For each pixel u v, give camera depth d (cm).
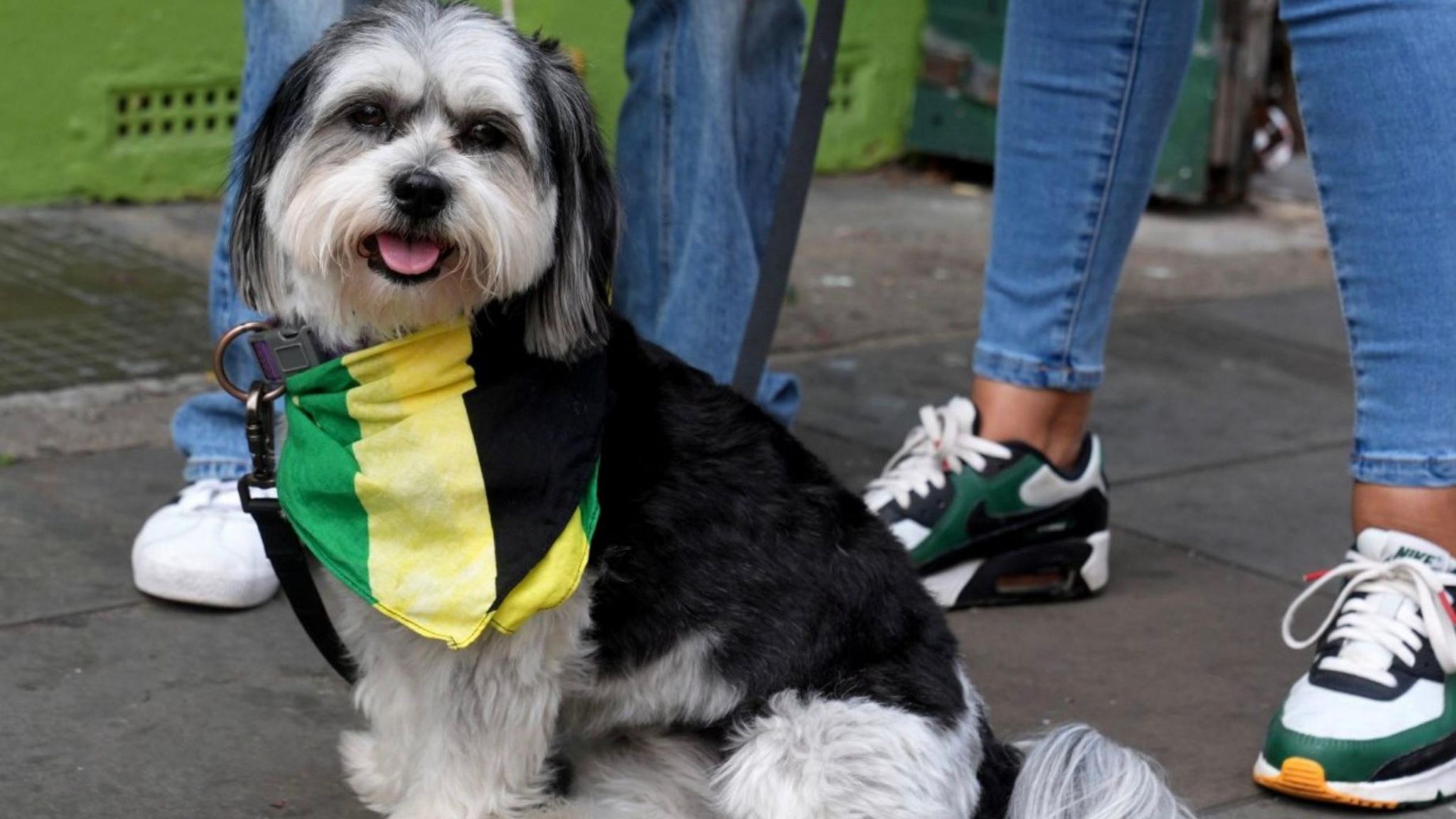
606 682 241
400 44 232
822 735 229
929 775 229
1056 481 327
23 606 300
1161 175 691
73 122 572
